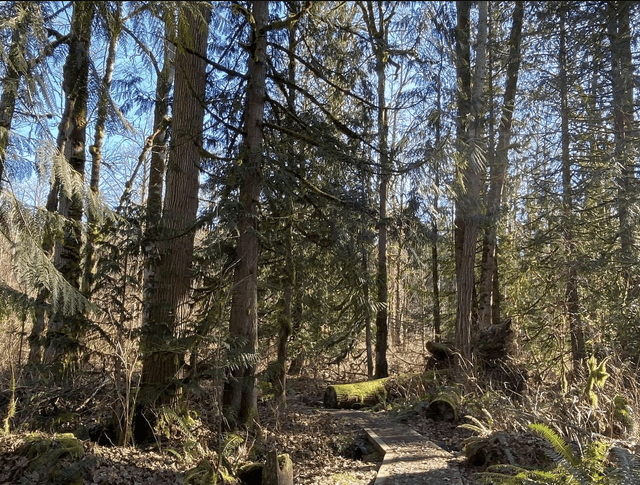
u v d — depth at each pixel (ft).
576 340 29.50
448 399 26.84
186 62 23.48
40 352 25.22
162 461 17.34
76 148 24.25
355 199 24.31
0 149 12.67
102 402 20.15
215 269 22.98
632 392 19.99
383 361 40.93
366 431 24.94
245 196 23.35
